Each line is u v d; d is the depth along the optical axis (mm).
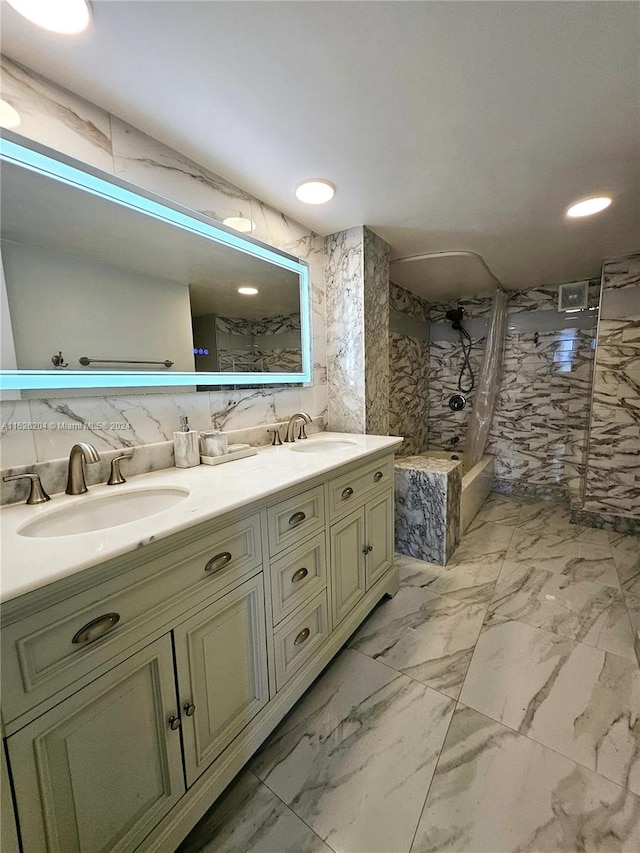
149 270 1288
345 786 1018
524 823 917
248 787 1021
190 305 1435
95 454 965
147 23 829
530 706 1252
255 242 1661
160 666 798
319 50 912
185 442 1321
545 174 1491
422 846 880
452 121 1179
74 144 1047
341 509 1452
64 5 780
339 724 1204
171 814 833
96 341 1151
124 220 1200
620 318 2512
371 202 1709
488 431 3434
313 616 1312
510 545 2479
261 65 950
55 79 988
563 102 1103
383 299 2236
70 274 1084
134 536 732
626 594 1881
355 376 2105
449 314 3568
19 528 824
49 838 633
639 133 1244
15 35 854
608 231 2070
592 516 2746
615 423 2600
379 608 1819
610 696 1281
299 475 1192
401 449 3352
